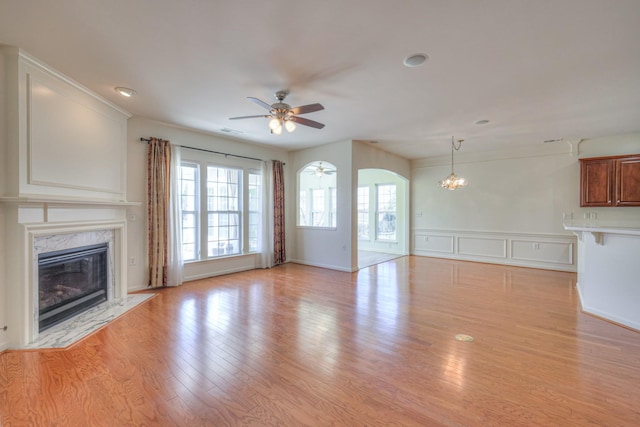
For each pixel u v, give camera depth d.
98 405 1.90
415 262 7.02
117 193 3.99
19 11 2.04
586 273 3.62
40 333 2.95
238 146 5.88
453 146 6.33
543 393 2.03
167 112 4.17
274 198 6.47
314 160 6.51
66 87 3.13
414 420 1.78
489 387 2.10
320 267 6.39
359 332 3.04
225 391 2.05
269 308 3.77
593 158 5.51
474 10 2.01
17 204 2.62
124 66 2.84
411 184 8.12
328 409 1.87
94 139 3.55
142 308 3.75
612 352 2.60
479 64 2.77
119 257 4.05
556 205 6.08
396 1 1.92
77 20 2.14
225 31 2.28
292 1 1.93
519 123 4.64
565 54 2.58
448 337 2.91
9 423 1.74
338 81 3.15
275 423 1.75
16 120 2.62
